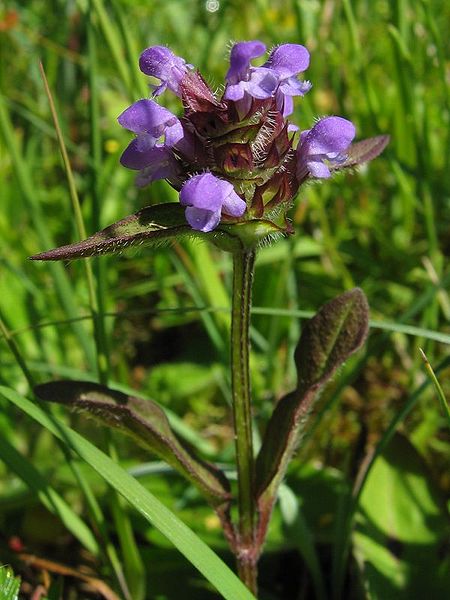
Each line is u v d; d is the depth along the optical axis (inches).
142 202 9.7
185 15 12.0
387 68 10.6
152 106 4.0
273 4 13.4
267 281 8.7
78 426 7.6
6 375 7.7
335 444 7.6
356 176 9.4
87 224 9.2
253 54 3.9
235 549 5.2
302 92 4.2
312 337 5.0
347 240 9.4
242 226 4.3
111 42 7.3
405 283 9.0
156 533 6.4
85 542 5.7
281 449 4.9
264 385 7.5
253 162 4.3
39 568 6.0
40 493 5.4
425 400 7.5
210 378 8.3
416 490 6.3
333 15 9.5
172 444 4.7
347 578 6.2
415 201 8.6
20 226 9.6
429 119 8.7
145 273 9.5
